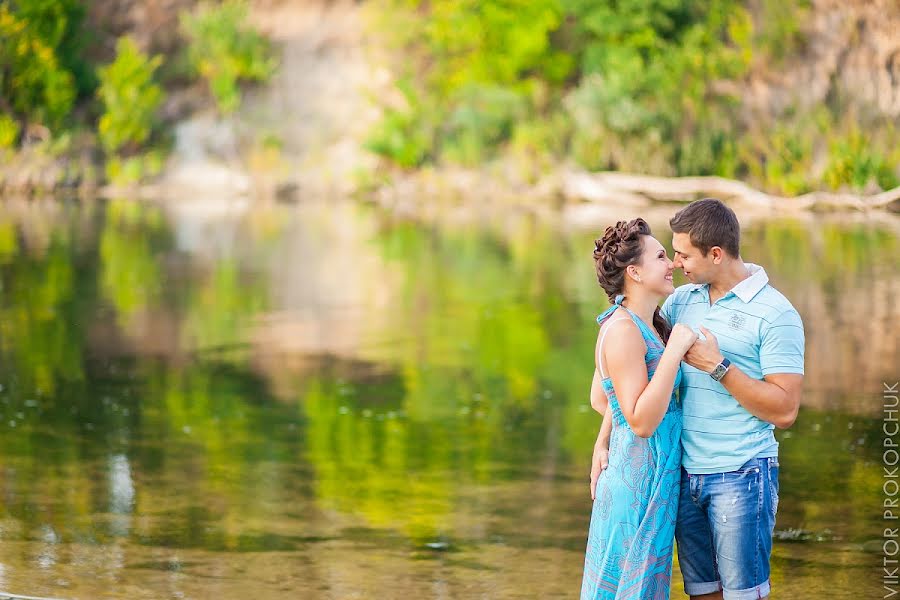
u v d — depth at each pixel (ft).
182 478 19.93
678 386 10.59
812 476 19.49
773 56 85.76
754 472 10.26
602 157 84.28
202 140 93.35
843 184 77.36
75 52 95.91
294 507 18.03
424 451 22.15
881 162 77.56
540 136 86.33
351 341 34.65
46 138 91.30
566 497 18.70
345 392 27.84
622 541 10.40
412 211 77.92
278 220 72.79
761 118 84.12
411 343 34.30
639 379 10.16
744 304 10.34
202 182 90.12
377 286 45.91
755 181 81.10
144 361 31.86
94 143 92.79
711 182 79.15
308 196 88.58
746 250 52.49
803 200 76.18
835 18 85.15
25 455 21.57
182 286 46.24
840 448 21.42
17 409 25.91
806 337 33.19
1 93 90.79
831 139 80.43
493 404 26.45
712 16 88.28
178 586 13.97
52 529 16.53
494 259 53.52
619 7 88.38
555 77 91.30
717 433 10.34
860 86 83.92
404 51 95.30
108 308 41.01
